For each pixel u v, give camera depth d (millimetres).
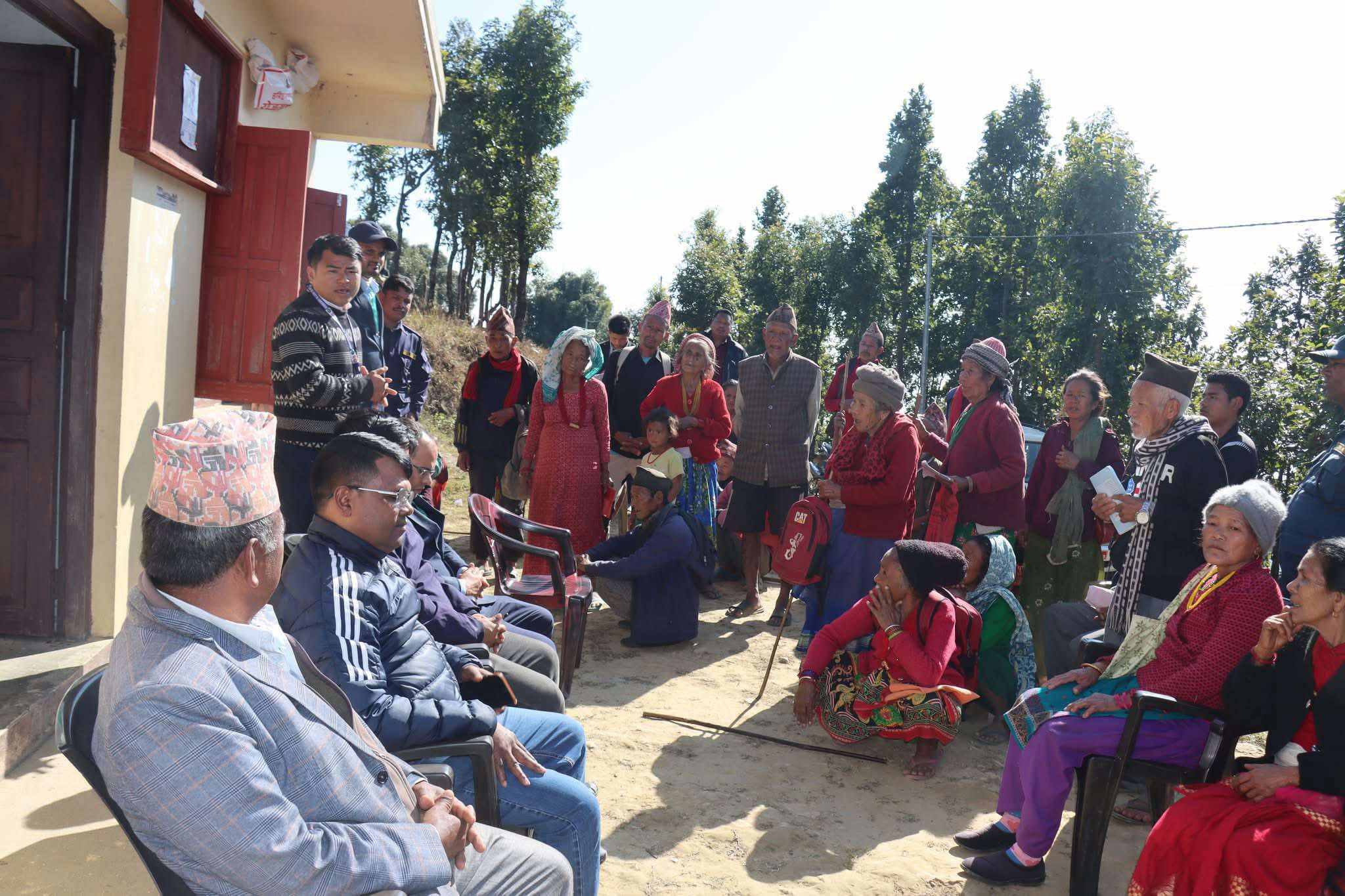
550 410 6434
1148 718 3211
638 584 5758
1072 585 5406
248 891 1582
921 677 4094
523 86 46062
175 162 4598
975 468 5289
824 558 5215
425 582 3496
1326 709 2658
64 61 4215
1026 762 3291
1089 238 41156
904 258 60250
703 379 6730
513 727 2947
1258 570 3184
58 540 4367
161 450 1643
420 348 6809
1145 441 3947
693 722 4656
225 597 1693
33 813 3160
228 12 5434
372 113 8430
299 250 5438
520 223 46938
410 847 1750
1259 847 2609
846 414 8078
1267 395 18125
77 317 4305
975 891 3268
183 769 1511
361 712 2418
